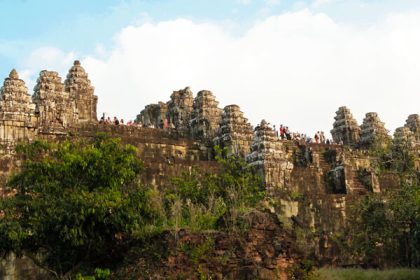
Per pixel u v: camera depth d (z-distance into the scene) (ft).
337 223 166.09
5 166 144.97
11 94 156.56
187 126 208.23
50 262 106.22
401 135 225.76
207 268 97.14
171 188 140.05
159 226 104.63
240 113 192.85
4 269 124.47
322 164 195.31
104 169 107.34
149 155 174.70
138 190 107.34
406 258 147.54
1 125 151.33
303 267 104.58
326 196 168.14
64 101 178.91
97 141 117.80
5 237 96.53
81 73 200.85
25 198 103.09
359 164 201.16
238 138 187.32
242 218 103.30
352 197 170.91
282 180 168.25
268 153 168.45
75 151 109.81
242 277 98.12
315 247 146.30
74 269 102.22
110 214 99.35
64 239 96.53
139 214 102.89
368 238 150.82
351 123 238.07
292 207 161.68
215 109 204.74
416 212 148.15
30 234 98.73
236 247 99.81
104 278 97.40
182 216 111.86
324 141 227.81
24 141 147.33
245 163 165.48
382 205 155.74
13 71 159.74
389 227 150.71
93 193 101.50
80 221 97.71
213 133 199.52
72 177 106.42
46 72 180.75
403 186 165.68
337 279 119.85
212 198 118.32
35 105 165.37
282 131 208.23
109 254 103.65
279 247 102.32
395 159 210.59
